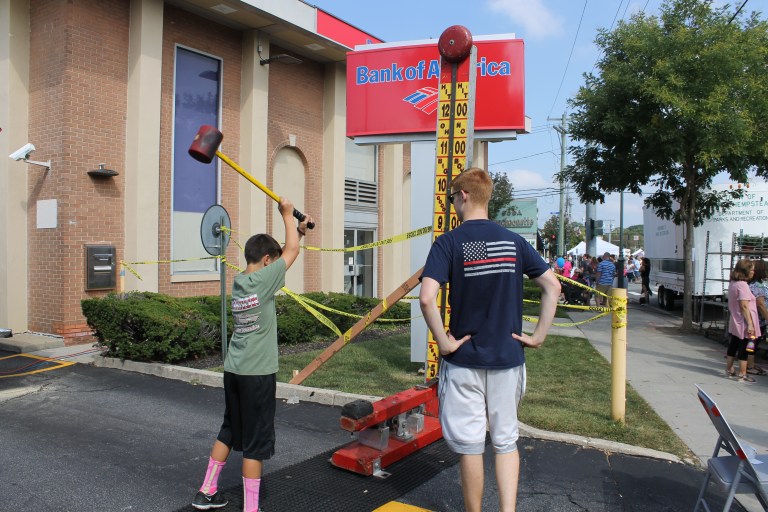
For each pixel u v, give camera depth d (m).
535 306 19.06
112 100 10.59
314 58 14.87
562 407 6.37
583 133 13.81
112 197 10.60
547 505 4.09
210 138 3.73
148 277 10.77
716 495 4.31
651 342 11.77
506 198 38.75
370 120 8.37
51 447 5.14
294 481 4.37
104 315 8.42
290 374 7.90
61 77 10.01
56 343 9.80
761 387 7.74
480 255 3.21
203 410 6.37
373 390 6.97
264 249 3.92
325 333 11.48
